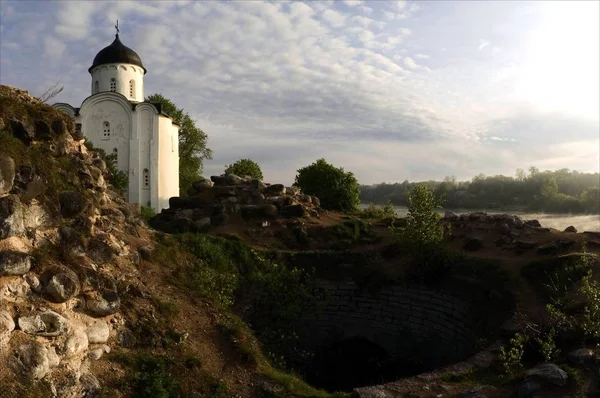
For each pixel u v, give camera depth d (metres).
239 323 10.20
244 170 38.88
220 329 9.55
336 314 14.77
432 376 8.98
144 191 32.84
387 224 19.22
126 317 8.34
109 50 35.47
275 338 13.03
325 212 20.11
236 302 12.55
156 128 33.00
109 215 10.72
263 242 16.38
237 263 13.53
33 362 6.00
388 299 14.55
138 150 32.62
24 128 8.11
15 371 5.82
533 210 73.25
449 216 17.98
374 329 14.59
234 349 9.10
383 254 15.73
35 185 7.57
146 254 10.50
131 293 8.95
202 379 7.96
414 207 14.88
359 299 14.83
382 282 14.60
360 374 13.60
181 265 11.31
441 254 14.09
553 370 7.97
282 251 15.32
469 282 13.16
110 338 7.75
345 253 15.41
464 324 12.80
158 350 8.16
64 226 8.18
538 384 7.82
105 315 7.85
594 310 9.30
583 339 9.23
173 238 12.44
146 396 7.05
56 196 8.19
